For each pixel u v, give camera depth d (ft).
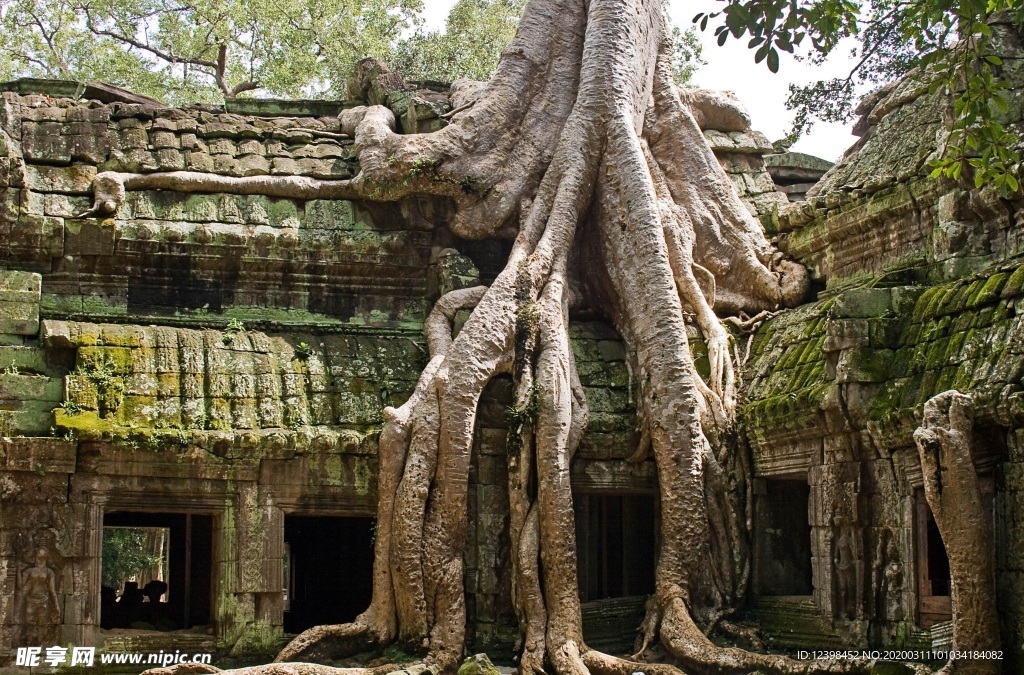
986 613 38.37
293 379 50.65
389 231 55.42
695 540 49.47
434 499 48.21
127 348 49.06
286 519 64.64
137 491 47.14
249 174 54.85
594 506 53.52
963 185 46.55
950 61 41.75
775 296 56.44
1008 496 39.34
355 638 47.16
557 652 46.29
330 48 87.81
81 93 57.77
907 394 43.42
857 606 45.44
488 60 87.20
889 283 48.03
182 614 57.57
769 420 49.08
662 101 58.85
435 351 51.44
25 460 45.60
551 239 53.16
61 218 51.34
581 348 53.36
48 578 45.78
